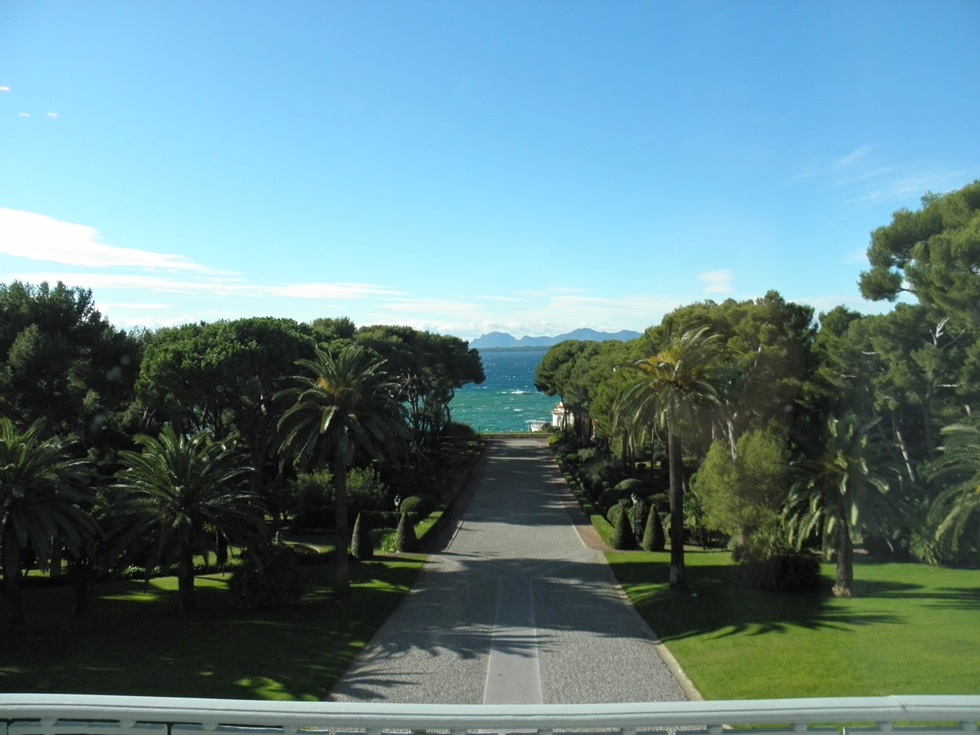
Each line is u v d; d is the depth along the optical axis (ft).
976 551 83.61
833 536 80.18
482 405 609.42
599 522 128.98
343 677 58.85
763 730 23.76
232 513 80.53
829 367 105.50
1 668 59.98
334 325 228.02
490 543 119.03
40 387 127.13
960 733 22.79
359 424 86.63
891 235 93.81
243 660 62.03
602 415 150.20
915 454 95.66
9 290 134.62
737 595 82.12
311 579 96.17
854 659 55.77
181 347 115.65
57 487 72.38
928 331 92.17
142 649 65.46
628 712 22.70
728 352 111.24
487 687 56.18
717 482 94.38
